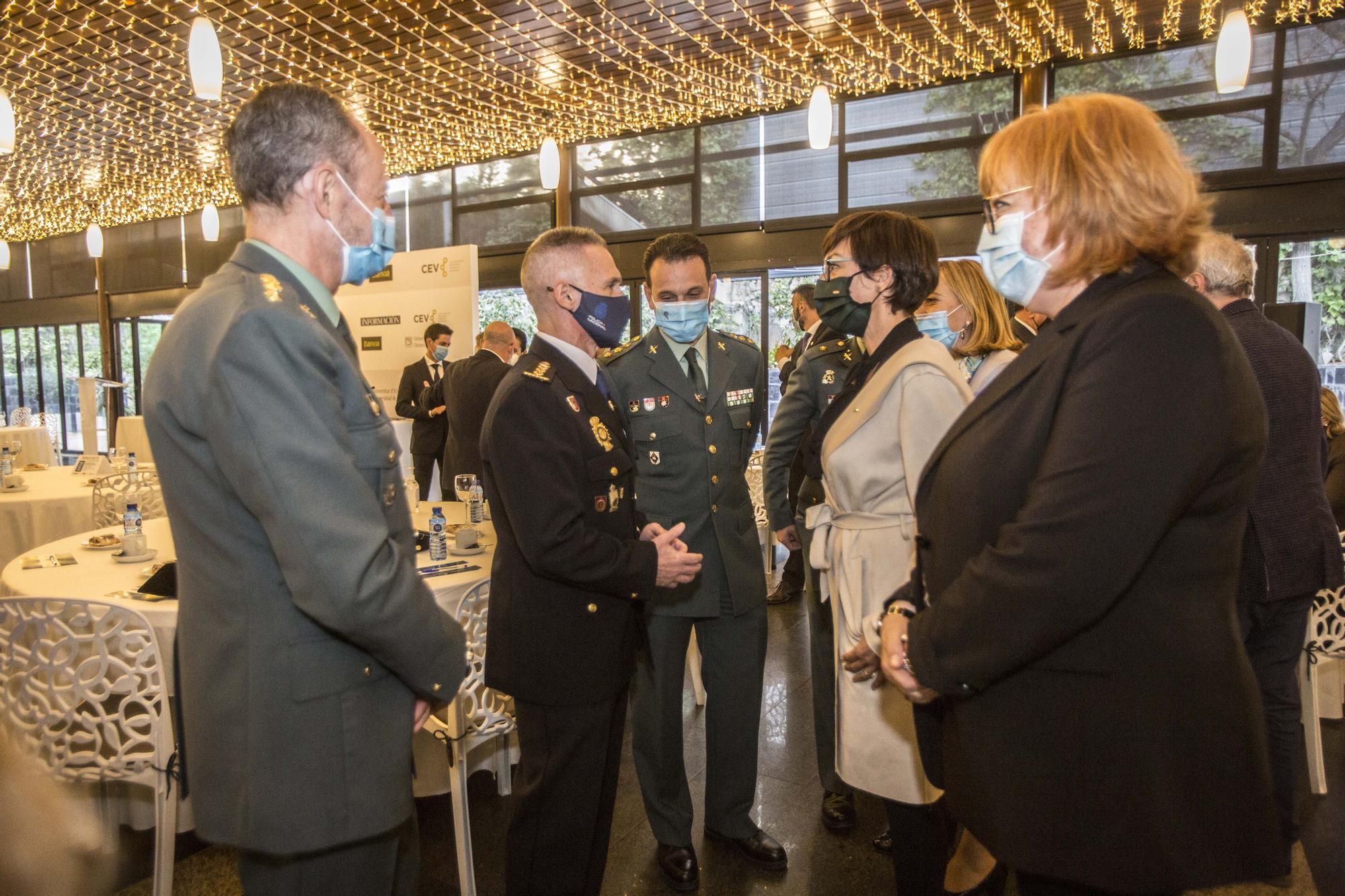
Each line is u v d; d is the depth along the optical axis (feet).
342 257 3.60
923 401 4.53
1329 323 18.11
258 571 3.17
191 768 3.29
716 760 6.71
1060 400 2.83
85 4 15.52
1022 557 2.63
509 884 4.99
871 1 16.51
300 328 3.10
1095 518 2.51
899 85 21.53
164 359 3.22
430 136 25.45
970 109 21.12
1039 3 16.65
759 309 24.58
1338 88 17.44
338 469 3.06
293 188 3.41
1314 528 5.56
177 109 22.08
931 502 3.40
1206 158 18.76
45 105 21.50
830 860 6.65
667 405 6.43
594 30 17.69
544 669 4.76
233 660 3.18
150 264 37.42
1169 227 2.83
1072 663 2.78
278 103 3.38
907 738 4.69
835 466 4.92
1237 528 2.76
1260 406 2.73
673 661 6.33
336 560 2.98
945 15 17.25
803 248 23.21
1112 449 2.52
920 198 21.81
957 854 5.91
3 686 5.67
